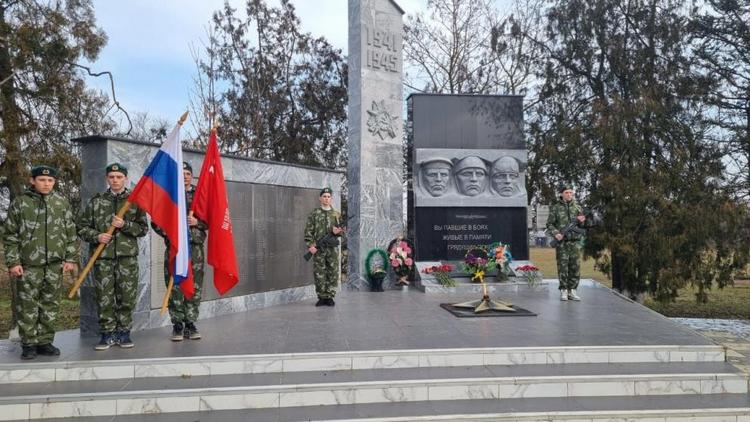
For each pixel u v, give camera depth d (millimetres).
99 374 5332
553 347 6039
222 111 20500
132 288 5996
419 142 12016
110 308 5930
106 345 5898
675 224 12281
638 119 12734
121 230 5930
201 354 5645
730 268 12750
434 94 12133
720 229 12281
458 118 12172
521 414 4852
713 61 13484
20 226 5461
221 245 6352
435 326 7266
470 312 8312
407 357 5805
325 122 21875
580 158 13133
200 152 7688
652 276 12734
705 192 12406
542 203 14125
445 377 5406
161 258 7266
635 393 5484
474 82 20000
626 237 12430
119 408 4836
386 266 11500
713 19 13430
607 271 13859
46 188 5566
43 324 5559
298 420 4672
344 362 5715
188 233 6113
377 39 11828
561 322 7605
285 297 9445
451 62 20578
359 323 7469
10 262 5312
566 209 9828
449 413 4855
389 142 11883
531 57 14984
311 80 21953
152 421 4676
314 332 6824
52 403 4746
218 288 6457
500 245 11500
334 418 4711
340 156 21984
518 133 12344
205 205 6508
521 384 5355
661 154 12992
